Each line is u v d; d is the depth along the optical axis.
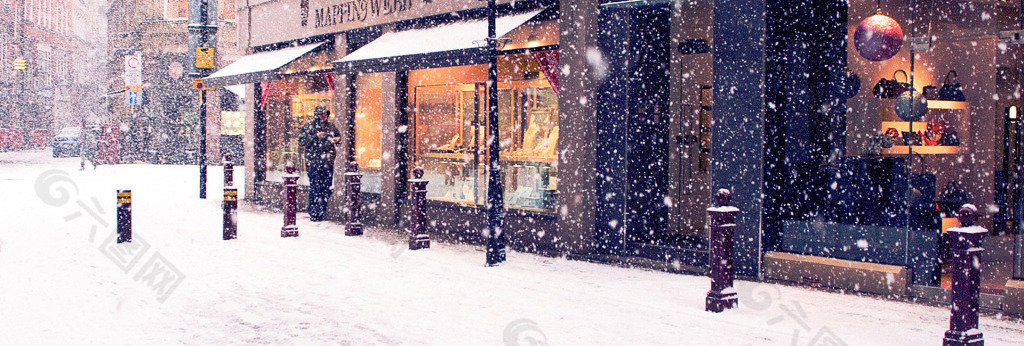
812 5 9.03
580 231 10.27
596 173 10.20
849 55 9.28
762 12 8.62
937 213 8.97
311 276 8.89
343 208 14.53
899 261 7.98
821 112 9.08
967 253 5.80
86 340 6.23
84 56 72.25
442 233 12.52
